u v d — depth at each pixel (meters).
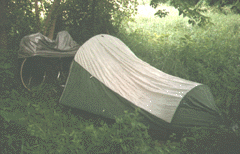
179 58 7.18
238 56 7.20
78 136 3.91
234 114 5.25
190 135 4.18
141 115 4.30
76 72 5.00
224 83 6.04
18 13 6.54
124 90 4.60
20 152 3.44
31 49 5.56
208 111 4.27
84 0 7.82
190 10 7.03
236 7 6.14
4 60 5.57
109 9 8.34
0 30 6.36
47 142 3.76
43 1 7.23
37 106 4.57
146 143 3.97
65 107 5.01
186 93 4.21
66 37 6.30
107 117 4.51
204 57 7.07
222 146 3.93
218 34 9.48
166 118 4.12
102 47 5.15
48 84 5.93
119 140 3.73
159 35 9.31
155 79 4.62
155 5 8.36
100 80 4.77
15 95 5.31
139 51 7.84
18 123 3.95
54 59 6.11
